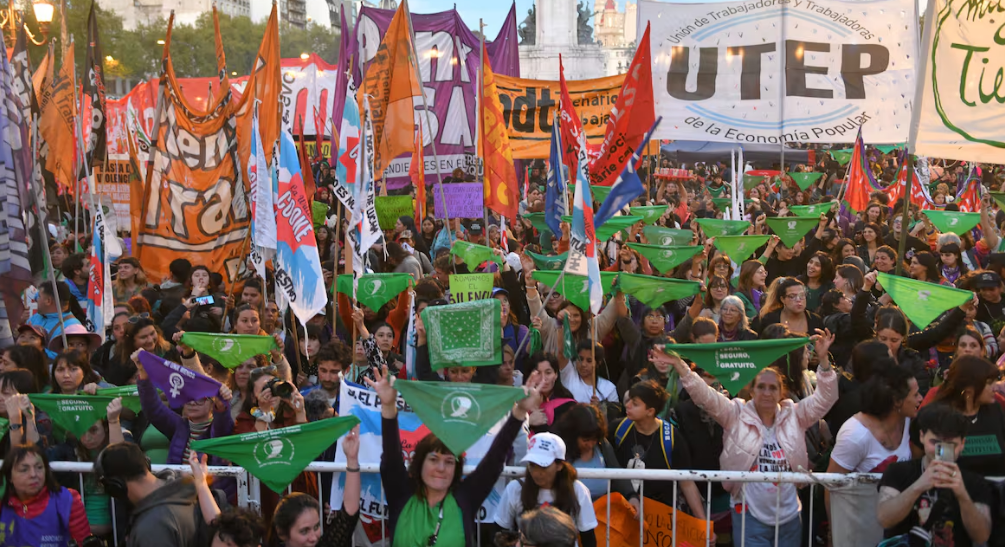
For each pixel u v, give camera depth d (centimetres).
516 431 451
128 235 1517
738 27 1230
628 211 1180
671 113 1252
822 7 1212
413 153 1427
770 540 523
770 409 539
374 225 745
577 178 604
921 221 1252
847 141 1226
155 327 705
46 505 476
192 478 477
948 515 429
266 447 473
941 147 745
